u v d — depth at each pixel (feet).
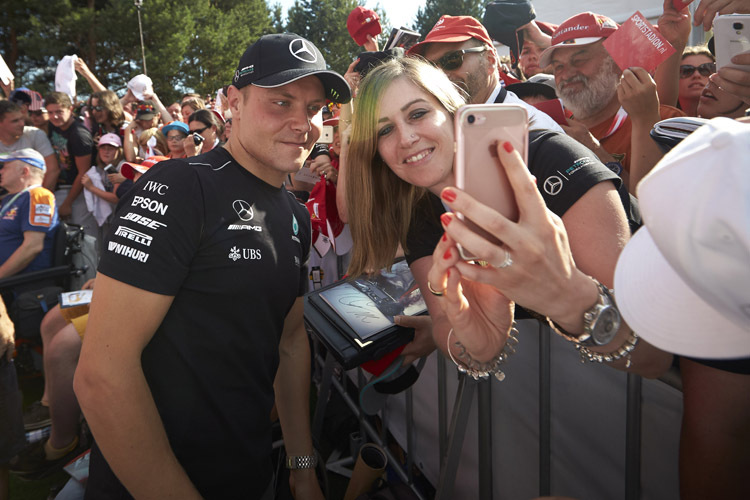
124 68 91.50
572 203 3.20
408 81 3.64
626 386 3.68
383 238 4.65
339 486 7.70
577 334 2.56
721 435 2.81
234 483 4.30
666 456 3.49
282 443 6.64
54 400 8.15
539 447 4.55
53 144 17.47
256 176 4.18
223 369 3.97
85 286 10.02
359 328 5.11
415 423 7.20
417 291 5.67
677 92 7.30
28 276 9.98
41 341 10.28
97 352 3.45
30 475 8.20
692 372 2.97
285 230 4.38
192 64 98.43
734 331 1.67
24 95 19.06
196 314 3.81
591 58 7.29
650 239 2.02
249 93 3.93
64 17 82.74
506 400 5.06
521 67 11.07
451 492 4.74
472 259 2.36
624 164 7.32
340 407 8.93
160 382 3.85
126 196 3.74
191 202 3.67
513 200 2.28
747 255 1.30
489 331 3.16
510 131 2.22
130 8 84.43
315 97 4.03
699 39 9.61
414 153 3.65
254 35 115.96
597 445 4.03
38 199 10.26
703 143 1.42
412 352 5.26
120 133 18.95
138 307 3.45
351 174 4.42
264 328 4.21
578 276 2.43
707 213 1.35
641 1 11.04
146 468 3.61
